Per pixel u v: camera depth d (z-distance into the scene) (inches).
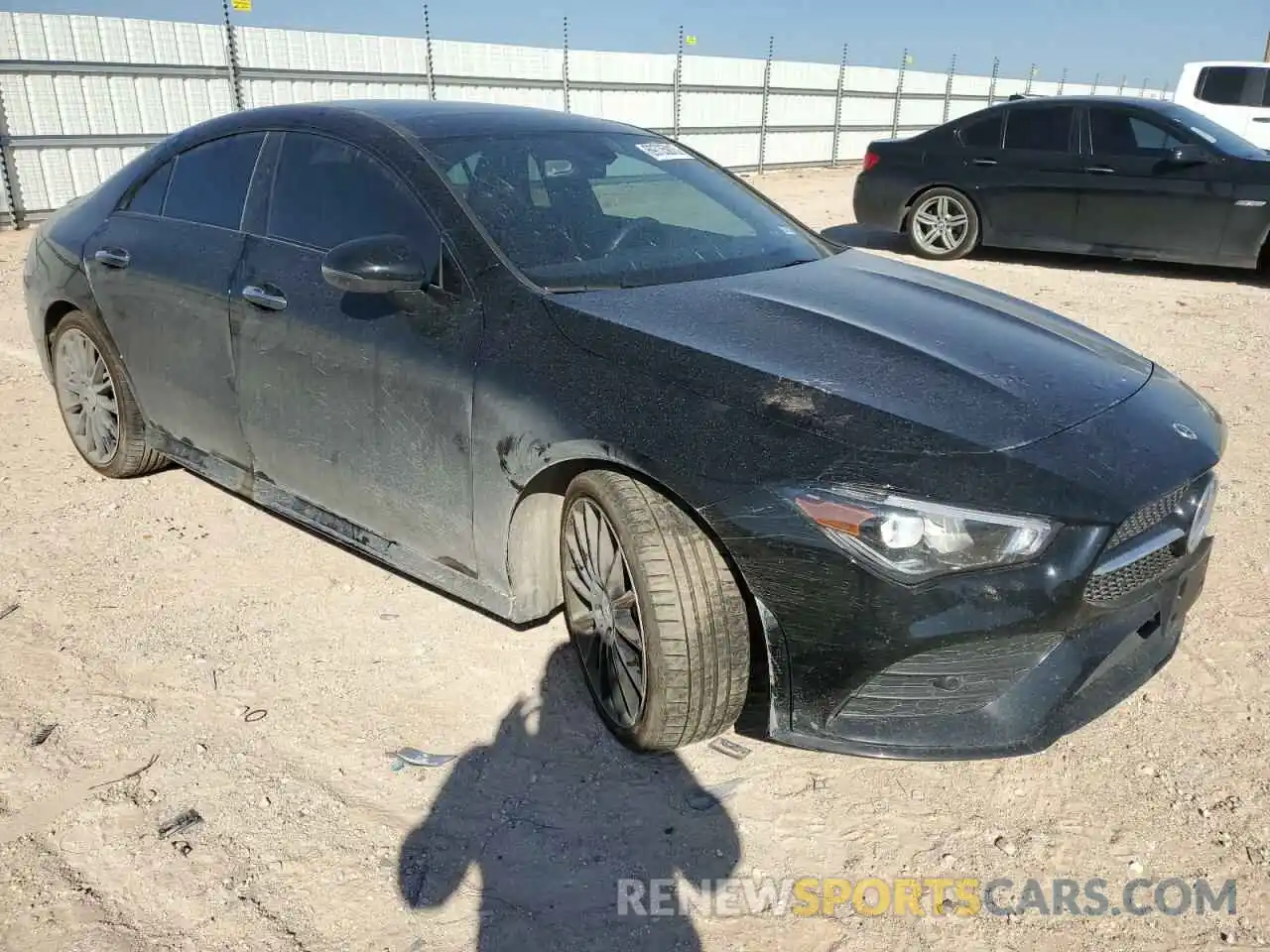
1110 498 86.8
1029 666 90.7
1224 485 171.2
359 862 90.4
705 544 93.6
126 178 164.6
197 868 89.4
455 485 111.7
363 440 120.9
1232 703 112.7
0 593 135.2
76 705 111.8
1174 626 103.3
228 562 144.8
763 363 97.3
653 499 95.1
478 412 106.6
